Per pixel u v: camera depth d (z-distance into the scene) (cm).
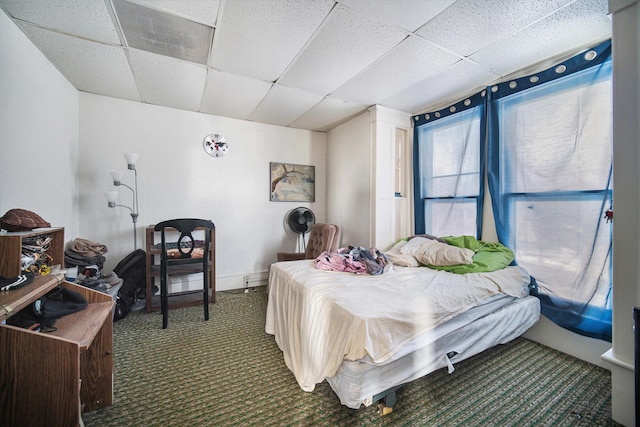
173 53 211
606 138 181
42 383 93
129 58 218
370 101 305
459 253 228
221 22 174
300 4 158
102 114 294
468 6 157
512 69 232
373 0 153
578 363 189
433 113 308
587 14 162
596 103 185
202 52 210
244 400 149
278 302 217
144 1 156
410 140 340
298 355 172
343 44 197
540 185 215
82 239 260
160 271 269
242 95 290
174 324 251
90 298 146
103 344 142
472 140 269
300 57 215
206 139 346
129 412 139
